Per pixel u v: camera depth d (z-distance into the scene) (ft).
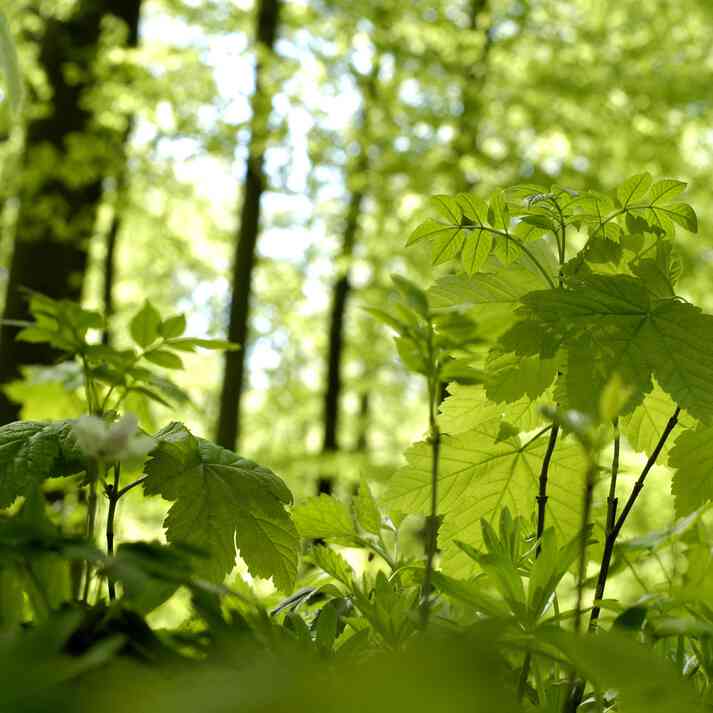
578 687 3.70
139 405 6.25
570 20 41.57
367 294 44.16
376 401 68.49
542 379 4.76
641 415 5.27
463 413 5.40
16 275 26.84
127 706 2.12
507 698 2.15
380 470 31.68
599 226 5.06
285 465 39.22
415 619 3.07
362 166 39.70
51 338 4.89
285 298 59.36
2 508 4.04
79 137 29.71
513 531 4.27
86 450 2.95
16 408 22.86
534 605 3.56
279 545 4.44
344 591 4.98
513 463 5.39
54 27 30.55
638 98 37.68
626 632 3.31
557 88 37.35
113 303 46.80
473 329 3.17
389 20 38.91
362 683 1.93
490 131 39.29
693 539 4.90
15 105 3.70
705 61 40.68
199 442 4.69
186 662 2.76
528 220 4.98
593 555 5.08
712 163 41.60
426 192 36.01
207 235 56.18
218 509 4.36
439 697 1.92
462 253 5.22
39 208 27.17
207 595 3.06
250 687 1.98
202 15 42.65
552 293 4.59
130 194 40.04
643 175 4.89
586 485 2.98
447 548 5.35
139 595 2.84
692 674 3.85
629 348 4.39
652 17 40.19
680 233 35.99
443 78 38.75
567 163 35.68
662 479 25.22
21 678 2.08
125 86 33.99
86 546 2.70
